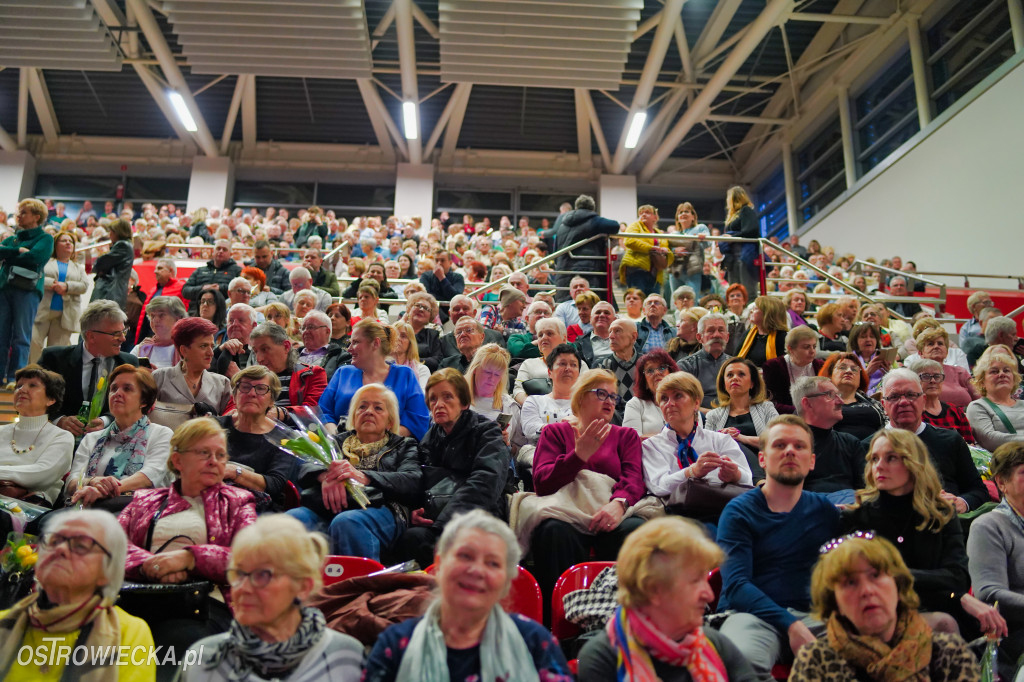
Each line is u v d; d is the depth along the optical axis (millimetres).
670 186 20250
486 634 2230
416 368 5312
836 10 15734
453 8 12859
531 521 3504
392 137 19516
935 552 3021
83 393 4602
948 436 3953
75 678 2316
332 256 10602
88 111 19125
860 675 2418
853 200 15766
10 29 14289
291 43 13930
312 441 3504
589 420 3914
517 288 7445
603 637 2375
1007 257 11539
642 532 2354
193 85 18000
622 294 8406
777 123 18453
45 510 3561
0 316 6305
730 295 7715
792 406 4738
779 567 3074
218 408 4496
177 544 3023
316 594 2715
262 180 19938
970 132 12555
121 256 7242
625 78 17250
